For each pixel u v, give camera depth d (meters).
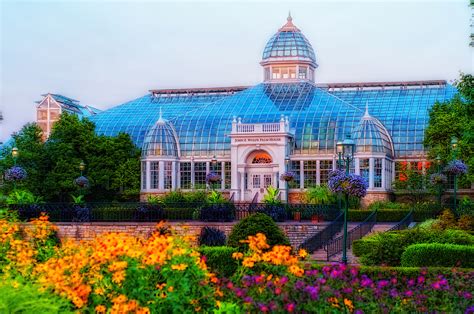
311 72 106.88
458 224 53.47
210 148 96.25
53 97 114.81
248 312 20.69
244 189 91.50
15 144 90.25
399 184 90.94
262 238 23.84
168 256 22.03
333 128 93.69
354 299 22.75
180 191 89.38
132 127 104.19
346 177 43.53
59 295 21.08
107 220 62.44
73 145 90.44
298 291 21.47
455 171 62.94
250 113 98.44
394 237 42.88
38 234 32.59
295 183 92.81
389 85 103.81
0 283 19.91
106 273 21.98
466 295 24.20
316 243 52.34
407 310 23.30
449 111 85.00
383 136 92.19
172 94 111.06
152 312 21.38
